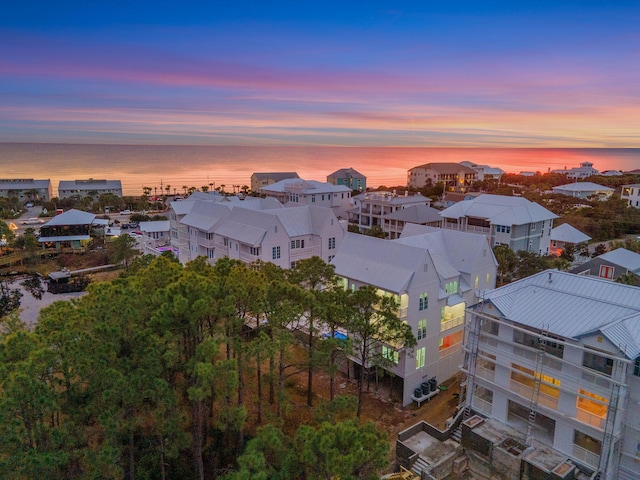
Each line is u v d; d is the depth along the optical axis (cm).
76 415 2153
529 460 2819
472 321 3434
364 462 2047
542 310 3123
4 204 12725
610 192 13250
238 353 2766
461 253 4609
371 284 3878
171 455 2409
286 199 11138
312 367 3247
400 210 9269
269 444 2338
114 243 7956
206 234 6150
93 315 2541
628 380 2645
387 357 3838
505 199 7981
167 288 2647
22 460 1764
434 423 3575
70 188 14962
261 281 3122
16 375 1884
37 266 8000
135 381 2192
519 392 3134
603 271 5888
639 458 2636
